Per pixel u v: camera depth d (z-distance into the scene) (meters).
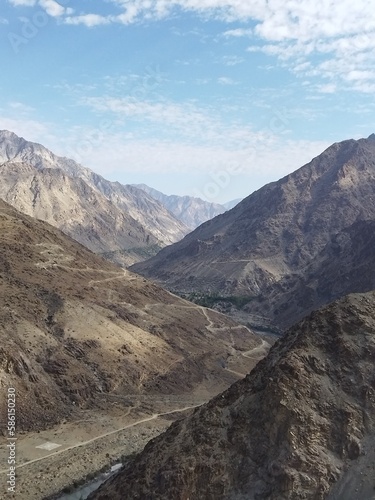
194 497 35.34
